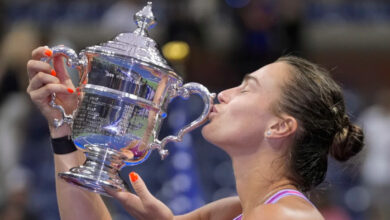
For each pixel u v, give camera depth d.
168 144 10.73
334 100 5.40
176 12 14.37
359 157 5.79
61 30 22.69
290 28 13.88
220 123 5.29
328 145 5.36
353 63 23.33
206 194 11.62
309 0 24.64
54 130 5.49
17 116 13.45
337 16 24.25
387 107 15.17
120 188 5.12
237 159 5.30
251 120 5.20
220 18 19.45
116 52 5.04
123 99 5.07
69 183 5.39
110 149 5.15
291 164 5.19
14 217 11.34
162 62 5.15
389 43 23.30
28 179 12.62
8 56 14.20
